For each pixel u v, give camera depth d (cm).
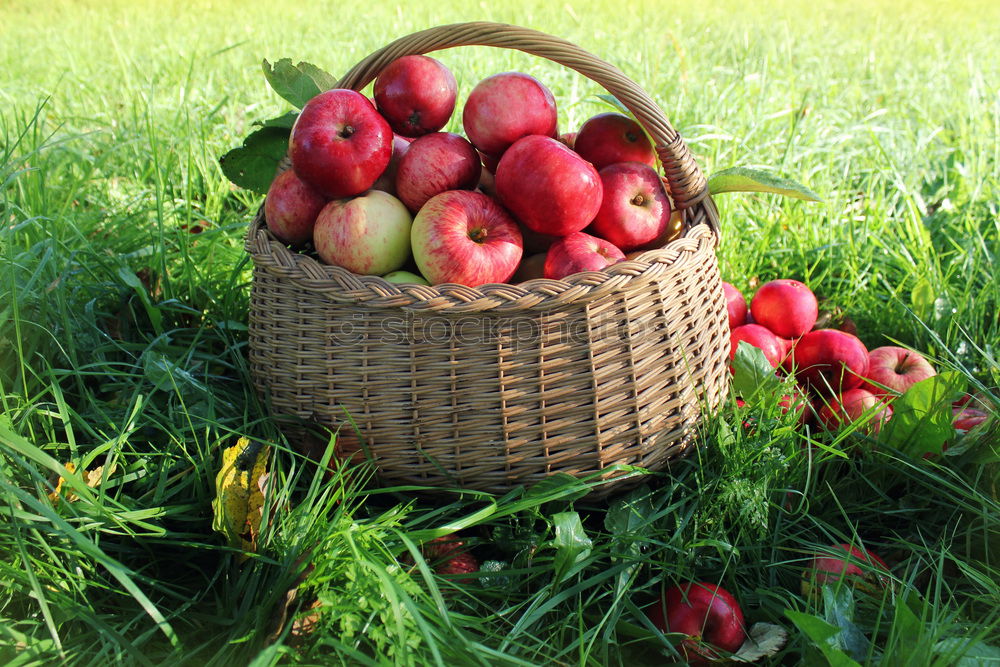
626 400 146
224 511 130
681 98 332
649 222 165
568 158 149
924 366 185
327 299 144
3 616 123
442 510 141
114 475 147
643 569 144
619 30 550
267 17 640
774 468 150
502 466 146
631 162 172
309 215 160
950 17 764
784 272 249
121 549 135
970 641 116
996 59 490
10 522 127
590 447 146
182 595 133
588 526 156
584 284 137
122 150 278
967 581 141
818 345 183
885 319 224
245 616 124
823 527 148
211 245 221
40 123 275
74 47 486
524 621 127
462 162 158
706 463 155
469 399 142
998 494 152
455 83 171
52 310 172
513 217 162
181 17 651
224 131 309
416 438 145
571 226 153
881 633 130
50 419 148
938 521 156
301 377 151
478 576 132
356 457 151
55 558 124
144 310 200
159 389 166
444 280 149
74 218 218
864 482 162
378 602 120
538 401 142
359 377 145
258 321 159
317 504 140
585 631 133
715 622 129
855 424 156
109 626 121
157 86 368
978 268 225
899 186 263
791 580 144
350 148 148
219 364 188
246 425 153
